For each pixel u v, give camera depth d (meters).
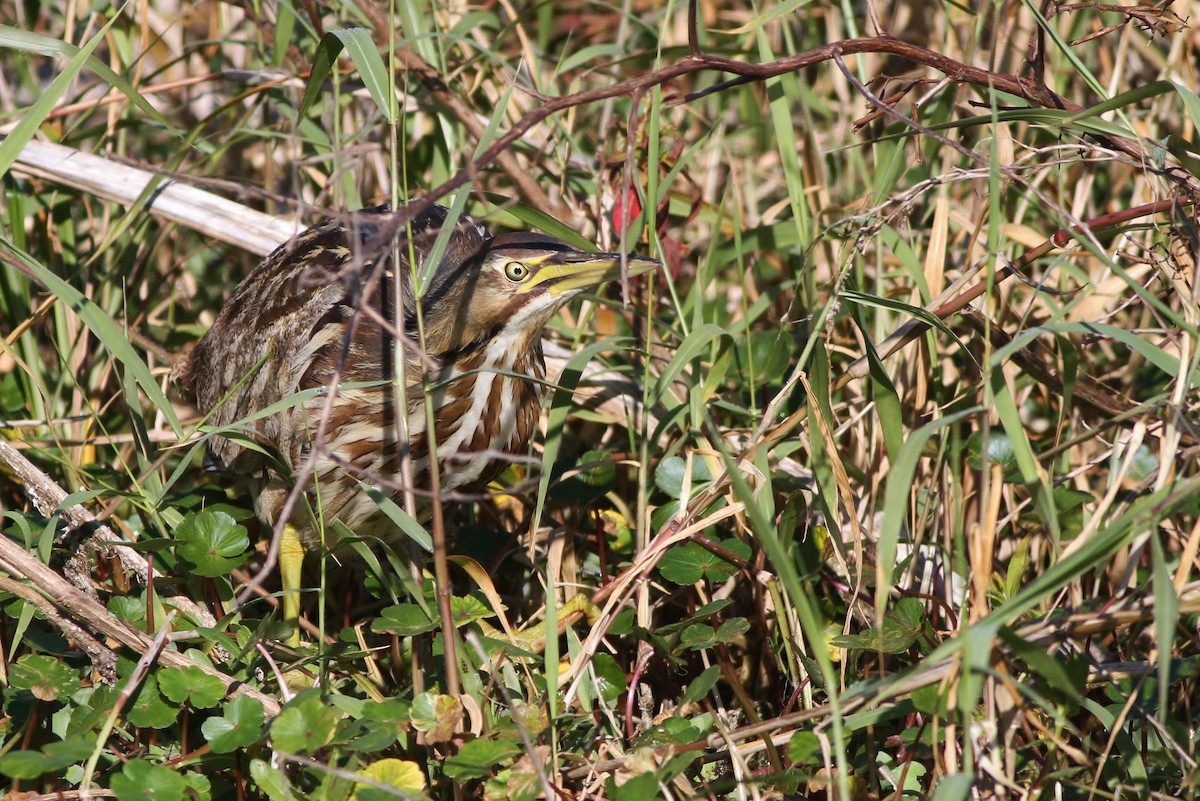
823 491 5.88
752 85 9.27
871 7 5.99
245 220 8.03
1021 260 6.20
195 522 5.86
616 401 7.41
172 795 4.81
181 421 7.89
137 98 6.37
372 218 4.75
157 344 8.62
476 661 5.70
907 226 6.82
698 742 5.00
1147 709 5.24
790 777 4.72
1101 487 6.70
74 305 5.91
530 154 8.82
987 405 4.68
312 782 5.15
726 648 5.85
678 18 10.11
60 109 8.37
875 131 8.52
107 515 6.30
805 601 4.12
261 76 8.52
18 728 5.47
